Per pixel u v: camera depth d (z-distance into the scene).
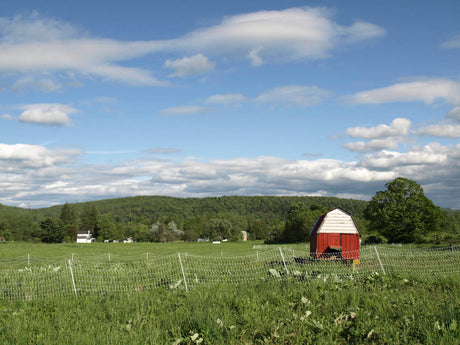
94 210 172.38
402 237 62.38
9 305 11.96
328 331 7.98
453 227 86.00
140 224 180.12
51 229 130.88
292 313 9.14
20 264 30.42
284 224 109.38
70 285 14.40
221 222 135.25
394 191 64.75
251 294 11.34
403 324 8.01
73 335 8.33
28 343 8.01
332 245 26.66
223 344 7.50
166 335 8.11
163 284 14.69
